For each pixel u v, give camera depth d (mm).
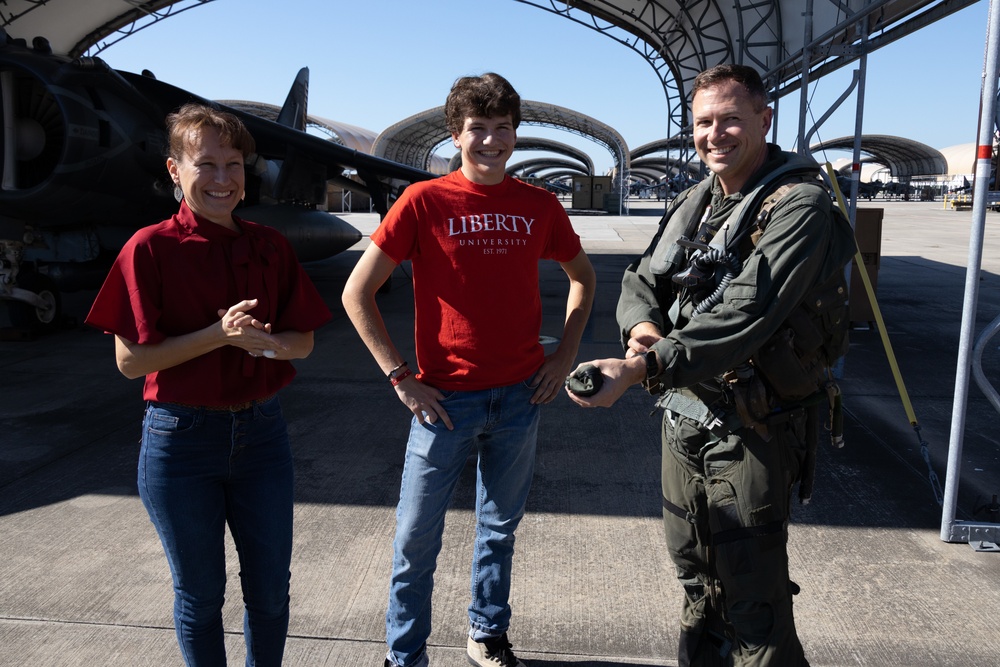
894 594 2902
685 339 1623
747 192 1878
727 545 1870
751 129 1851
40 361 6887
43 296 8086
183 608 1988
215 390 1890
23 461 4355
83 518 3605
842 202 4316
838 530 3465
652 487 3992
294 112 15977
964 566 3117
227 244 1973
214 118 1900
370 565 3170
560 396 5707
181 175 1907
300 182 11109
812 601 2855
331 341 7914
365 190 12969
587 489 3967
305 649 2580
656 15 21281
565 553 3264
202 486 1931
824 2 10406
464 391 2221
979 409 5391
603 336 8148
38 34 16953
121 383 6102
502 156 2154
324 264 16188
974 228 3023
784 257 1656
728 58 17781
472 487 4008
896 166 91312
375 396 5770
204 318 1938
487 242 2154
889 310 9750
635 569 3121
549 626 2705
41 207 7387
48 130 7492
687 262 2000
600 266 15523
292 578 3059
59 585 2977
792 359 1790
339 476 4148
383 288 11391
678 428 1989
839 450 4520
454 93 2135
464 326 2182
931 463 4305
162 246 1884
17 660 2486
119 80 7633
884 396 5730
